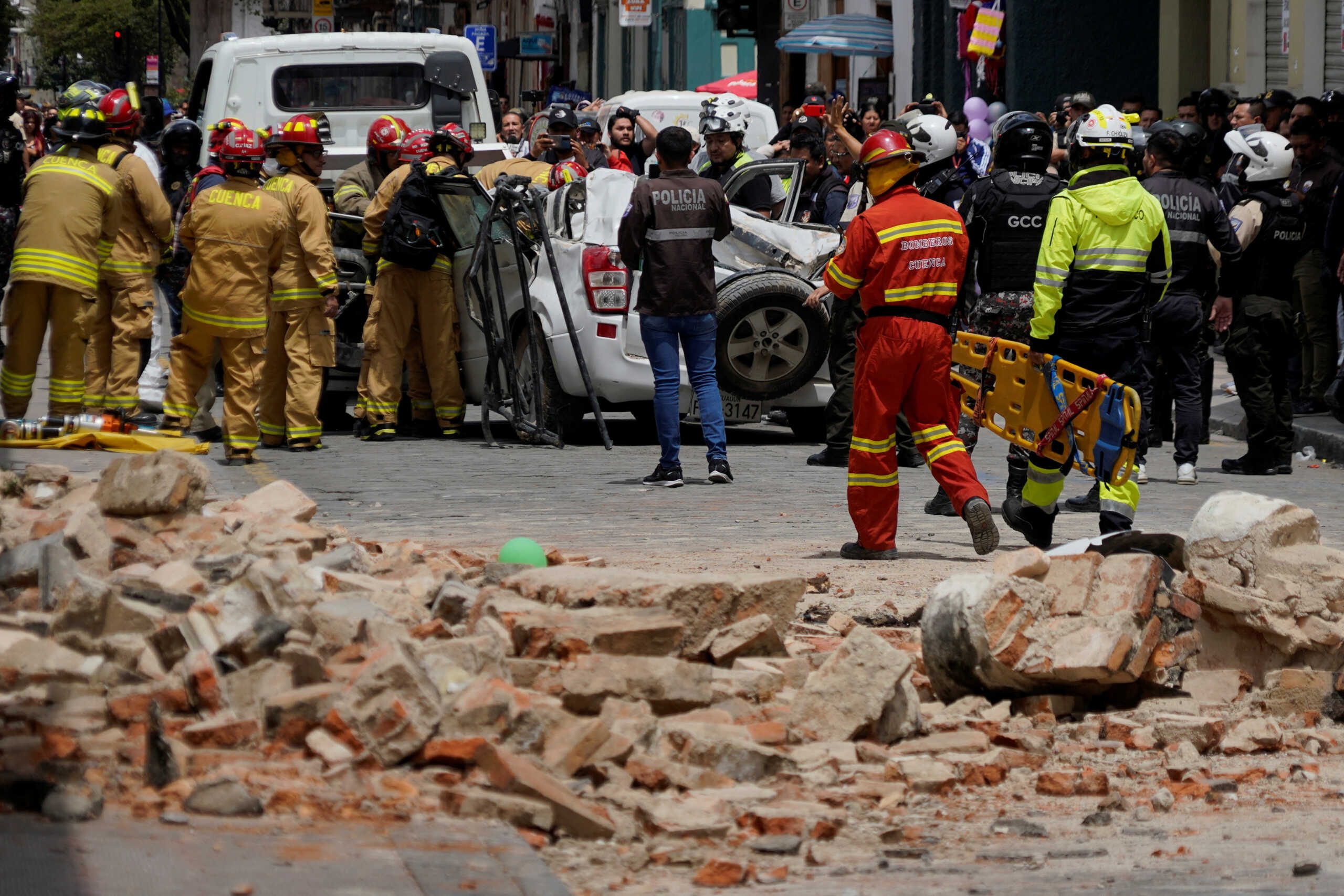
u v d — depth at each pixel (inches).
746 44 5482.3
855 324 1571.1
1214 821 570.3
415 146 1772.9
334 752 547.2
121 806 505.4
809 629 817.5
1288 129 1958.7
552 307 1738.4
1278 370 1610.5
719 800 565.0
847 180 2089.1
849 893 478.0
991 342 1143.6
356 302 1892.2
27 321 1472.7
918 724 658.2
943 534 1212.5
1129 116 1706.4
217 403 2039.9
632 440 1823.3
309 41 2347.4
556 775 565.6
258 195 1549.0
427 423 1863.9
